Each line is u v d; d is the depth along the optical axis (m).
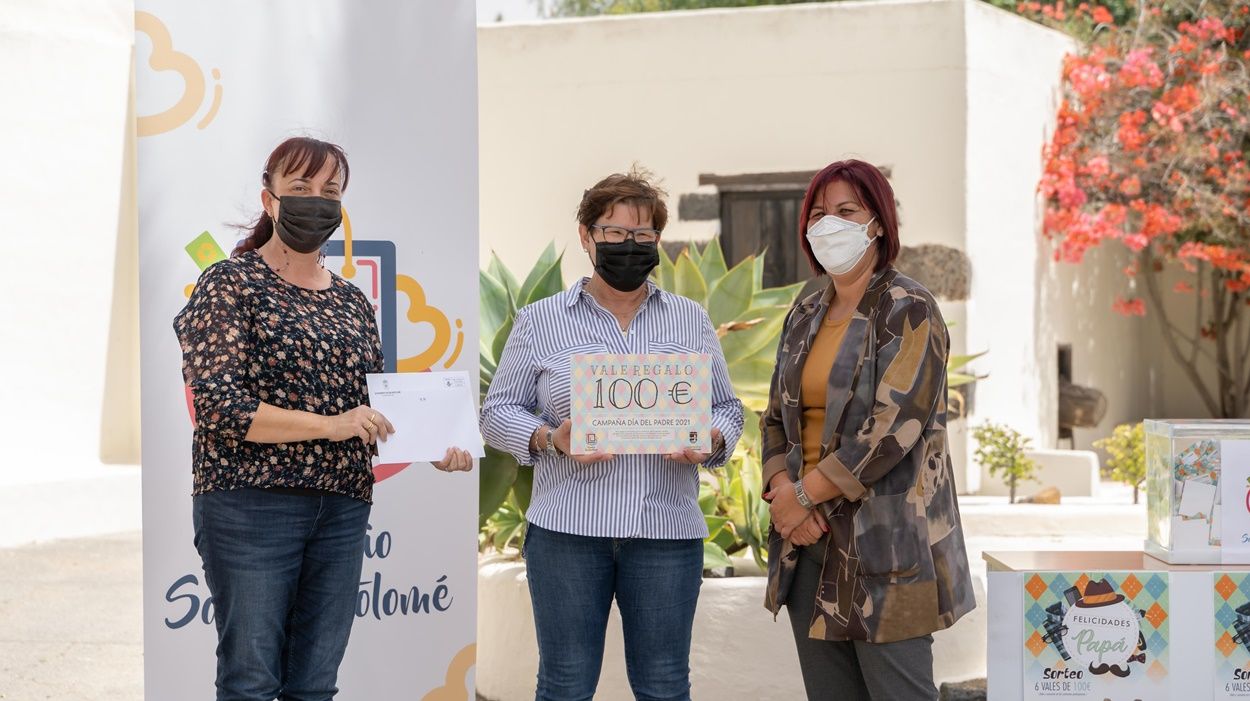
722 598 4.54
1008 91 9.52
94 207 10.23
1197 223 10.18
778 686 4.49
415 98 3.83
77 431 10.09
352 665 3.81
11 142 9.63
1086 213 9.97
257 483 2.92
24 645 5.91
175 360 3.65
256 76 3.69
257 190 3.69
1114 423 11.65
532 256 9.89
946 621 3.18
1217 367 12.37
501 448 3.51
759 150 9.45
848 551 3.20
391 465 3.84
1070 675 3.07
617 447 3.30
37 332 9.80
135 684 5.30
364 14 3.78
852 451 3.16
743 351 5.10
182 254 3.65
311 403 2.97
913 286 3.25
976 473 8.95
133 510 9.46
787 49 9.36
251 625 2.94
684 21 9.52
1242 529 3.14
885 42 9.15
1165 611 3.05
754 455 5.05
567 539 3.35
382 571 3.83
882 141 9.19
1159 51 10.41
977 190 9.10
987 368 9.23
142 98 3.62
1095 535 7.57
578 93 9.74
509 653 4.70
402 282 3.84
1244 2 10.26
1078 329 10.88
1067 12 11.97
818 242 3.32
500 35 9.86
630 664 3.44
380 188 3.81
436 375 3.26
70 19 10.07
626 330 3.51
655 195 3.45
